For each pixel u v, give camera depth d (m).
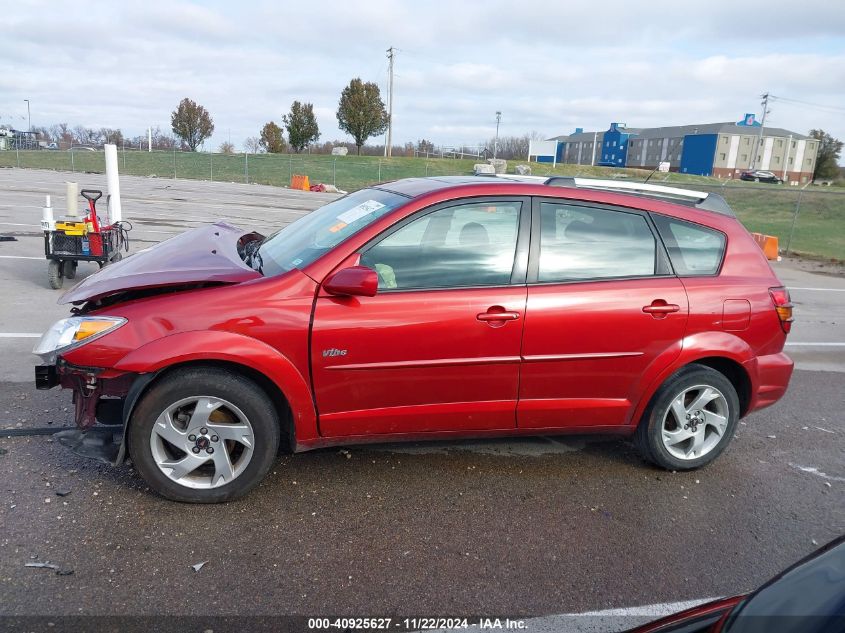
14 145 58.06
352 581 2.98
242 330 3.38
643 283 3.93
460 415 3.80
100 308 3.47
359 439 3.76
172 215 17.83
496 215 3.80
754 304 4.10
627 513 3.74
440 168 46.47
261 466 3.53
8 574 2.86
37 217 15.41
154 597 2.79
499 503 3.76
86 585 2.83
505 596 2.95
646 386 4.00
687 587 3.10
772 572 3.26
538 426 3.97
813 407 5.73
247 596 2.83
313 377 3.52
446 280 3.67
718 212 4.32
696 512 3.80
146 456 3.40
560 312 3.74
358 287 3.34
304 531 3.35
